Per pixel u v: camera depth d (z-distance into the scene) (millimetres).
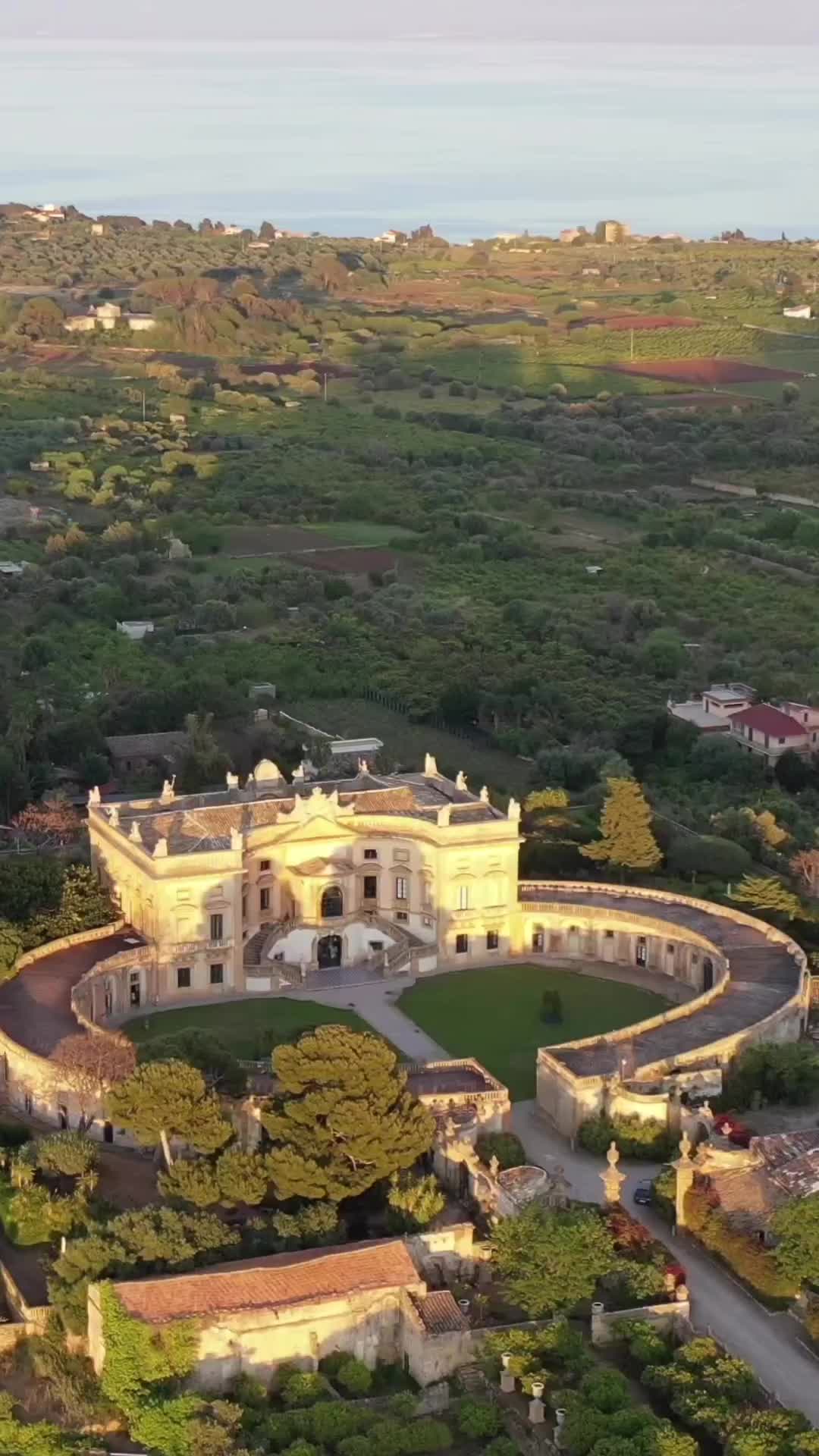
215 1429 145250
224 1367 154000
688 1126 189875
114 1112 179000
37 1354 158125
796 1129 193250
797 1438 142375
